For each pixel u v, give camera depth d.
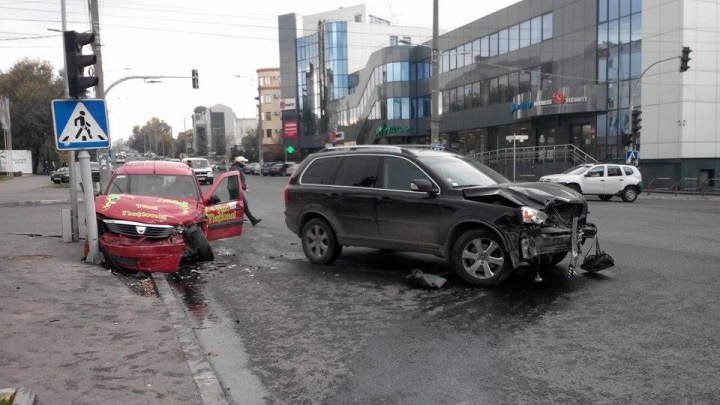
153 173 10.47
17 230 13.69
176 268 8.50
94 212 8.74
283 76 84.75
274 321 6.13
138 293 7.21
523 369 4.59
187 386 4.22
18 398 3.79
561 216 7.60
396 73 57.62
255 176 61.81
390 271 8.55
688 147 32.12
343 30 75.00
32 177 54.00
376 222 8.40
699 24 31.84
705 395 4.03
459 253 7.52
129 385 4.22
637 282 7.41
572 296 6.77
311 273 8.58
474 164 8.69
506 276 7.19
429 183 7.69
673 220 15.09
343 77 75.12
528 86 42.16
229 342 5.48
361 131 66.25
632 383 4.26
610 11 35.50
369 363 4.80
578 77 37.88
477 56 47.94
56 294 6.83
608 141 36.12
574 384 4.27
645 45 33.41
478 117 48.06
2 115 53.84
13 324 5.64
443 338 5.39
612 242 10.88
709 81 32.38
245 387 4.39
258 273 8.66
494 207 7.19
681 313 5.97
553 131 40.44
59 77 72.38
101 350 4.96
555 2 39.25
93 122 8.70
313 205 9.20
